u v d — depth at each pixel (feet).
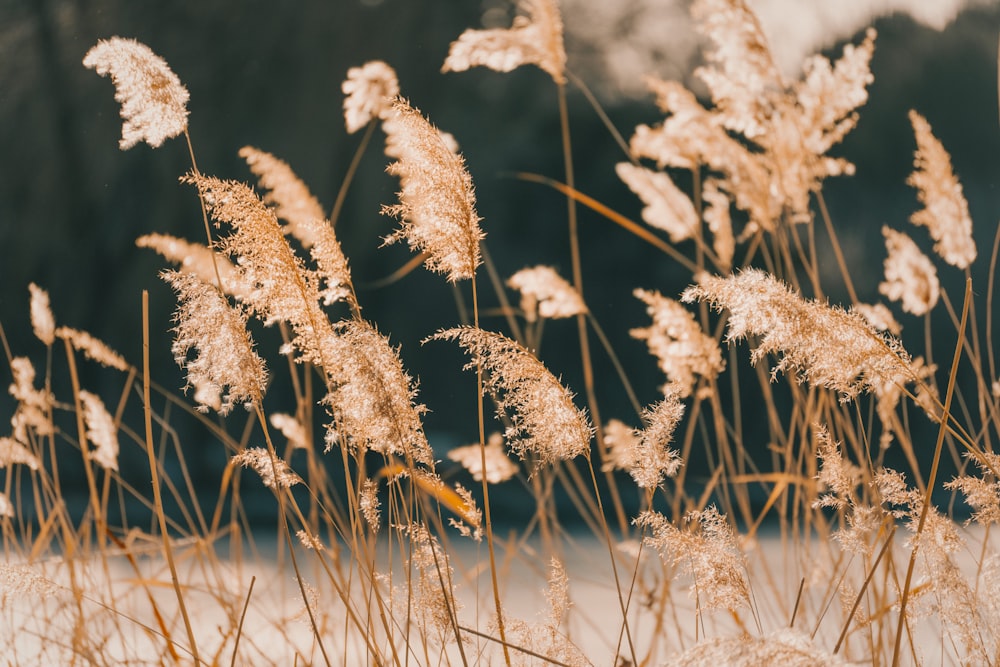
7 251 48.32
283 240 9.65
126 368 13.08
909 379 9.43
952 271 41.22
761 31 12.73
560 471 12.58
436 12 47.91
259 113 46.83
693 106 13.00
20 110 47.44
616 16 50.88
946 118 48.06
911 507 9.89
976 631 9.82
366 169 47.91
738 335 9.36
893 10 27.61
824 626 11.62
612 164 54.90
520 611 11.91
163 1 46.32
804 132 12.86
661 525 9.98
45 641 11.44
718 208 13.15
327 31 46.85
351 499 9.81
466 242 9.52
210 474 42.39
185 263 10.75
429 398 52.54
